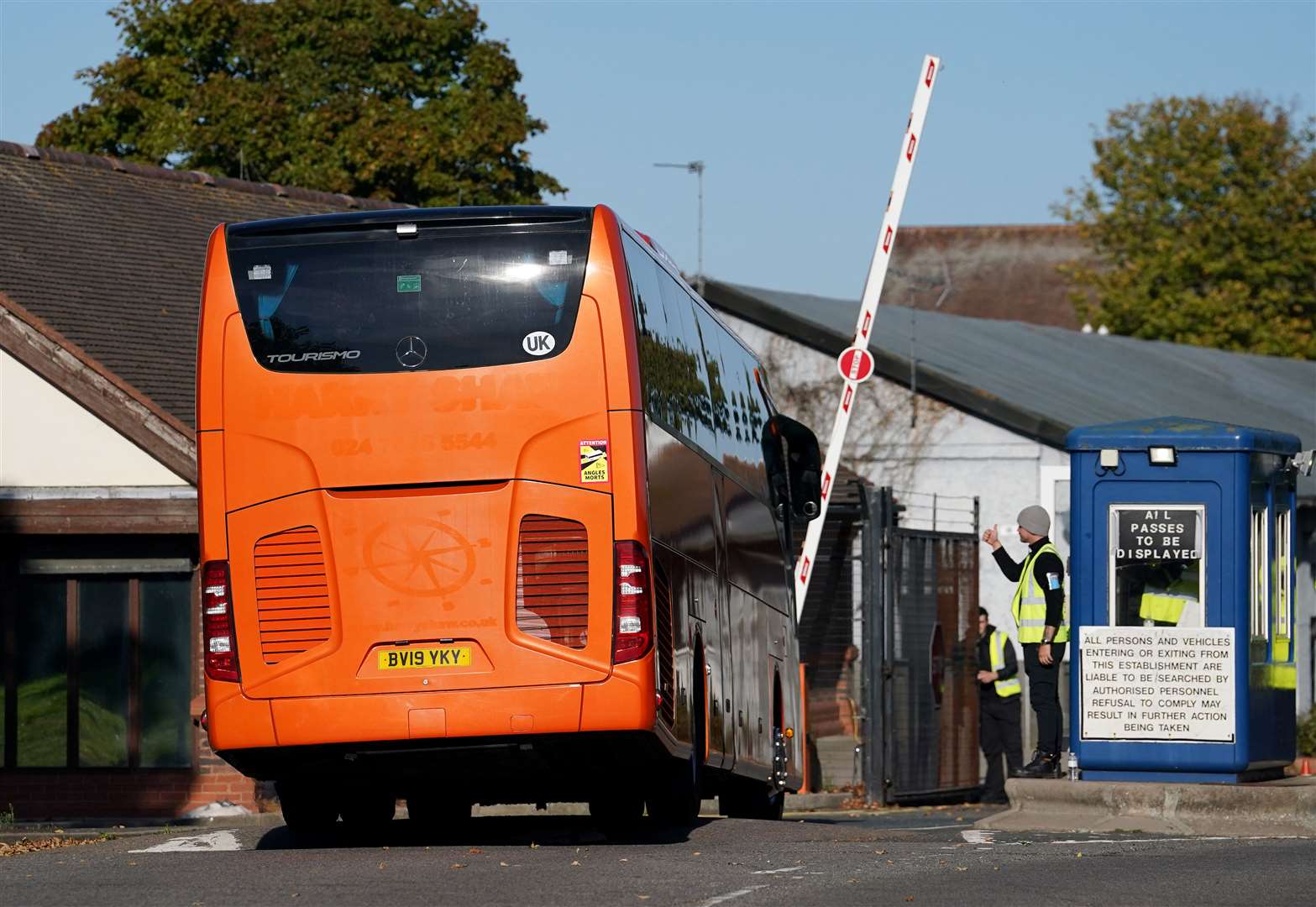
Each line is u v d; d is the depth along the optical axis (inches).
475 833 1137.4
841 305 2849.4
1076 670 1148.5
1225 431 1130.7
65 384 1754.4
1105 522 1148.5
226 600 919.0
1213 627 1128.2
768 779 1385.3
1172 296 5152.6
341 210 2495.1
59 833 1162.6
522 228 925.8
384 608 908.6
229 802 1734.7
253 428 921.5
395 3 3754.9
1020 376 2586.1
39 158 2175.2
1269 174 5226.4
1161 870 816.9
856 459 2444.6
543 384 912.9
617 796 1039.6
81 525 1742.1
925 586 1913.1
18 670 1768.0
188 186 2315.5
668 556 968.3
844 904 694.5
